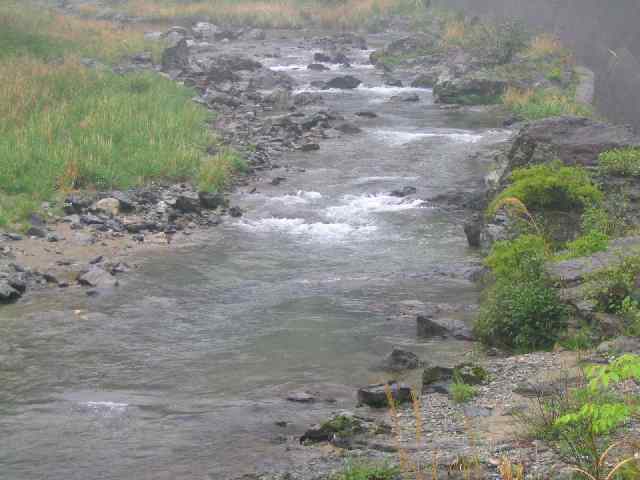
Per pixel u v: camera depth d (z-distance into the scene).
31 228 16.81
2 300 13.50
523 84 34.75
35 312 13.03
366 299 13.77
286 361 11.16
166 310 13.24
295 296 13.95
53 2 68.88
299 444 8.48
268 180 22.08
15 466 8.11
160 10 63.72
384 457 7.62
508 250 13.13
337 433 8.42
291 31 59.16
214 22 61.41
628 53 34.94
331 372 10.76
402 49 45.75
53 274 14.77
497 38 40.59
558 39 41.16
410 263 15.88
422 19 58.38
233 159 22.62
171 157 21.78
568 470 6.70
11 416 9.41
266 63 45.28
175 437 8.77
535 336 10.97
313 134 27.48
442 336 11.93
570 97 32.41
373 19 60.09
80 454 8.38
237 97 33.81
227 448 8.46
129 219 18.19
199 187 20.48
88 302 13.55
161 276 14.93
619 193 15.53
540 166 15.95
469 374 9.70
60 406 9.69
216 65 39.44
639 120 31.98
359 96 35.97
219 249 16.67
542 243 13.41
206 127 26.88
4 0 62.34
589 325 10.83
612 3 37.25
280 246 16.97
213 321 12.78
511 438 7.71
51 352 11.47
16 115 23.81
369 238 17.58
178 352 11.54
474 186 21.36
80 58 37.56
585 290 11.23
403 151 25.48
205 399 9.92
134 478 7.82
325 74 41.78
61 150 20.67
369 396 9.44
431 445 7.80
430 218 19.02
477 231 16.91
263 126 28.00
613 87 34.69
